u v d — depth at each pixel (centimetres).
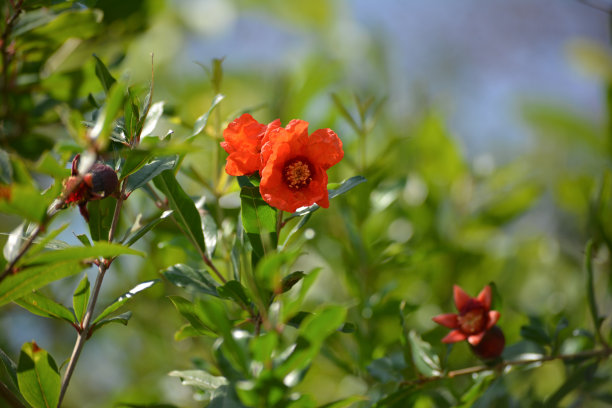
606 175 106
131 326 111
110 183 85
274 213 88
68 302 109
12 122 102
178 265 89
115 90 79
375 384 101
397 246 108
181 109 108
